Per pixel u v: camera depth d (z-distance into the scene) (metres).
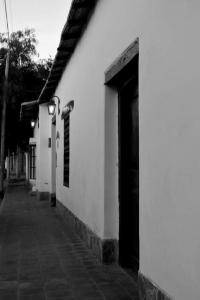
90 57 7.36
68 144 10.41
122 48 5.32
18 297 4.76
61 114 11.66
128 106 6.01
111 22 5.88
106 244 6.21
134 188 5.68
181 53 3.51
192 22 3.30
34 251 7.18
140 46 4.58
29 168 26.53
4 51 21.83
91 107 7.28
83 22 7.65
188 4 3.37
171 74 3.71
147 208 4.31
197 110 3.21
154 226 4.11
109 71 5.96
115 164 6.30
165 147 3.84
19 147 26.66
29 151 25.56
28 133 24.06
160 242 3.95
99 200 6.57
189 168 3.34
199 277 3.17
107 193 6.26
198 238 3.18
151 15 4.24
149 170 4.26
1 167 19.30
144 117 4.42
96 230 6.75
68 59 10.00
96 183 6.82
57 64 10.52
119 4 5.45
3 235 8.84
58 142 12.66
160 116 3.97
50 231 9.27
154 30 4.16
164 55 3.88
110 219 6.26
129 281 5.32
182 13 3.49
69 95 10.04
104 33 6.29
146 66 4.38
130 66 5.22
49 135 16.70
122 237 6.05
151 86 4.22
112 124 6.33
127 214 6.04
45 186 17.16
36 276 5.61
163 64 3.91
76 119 8.98
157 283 4.02
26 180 30.31
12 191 22.77
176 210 3.59
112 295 4.80
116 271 5.79
